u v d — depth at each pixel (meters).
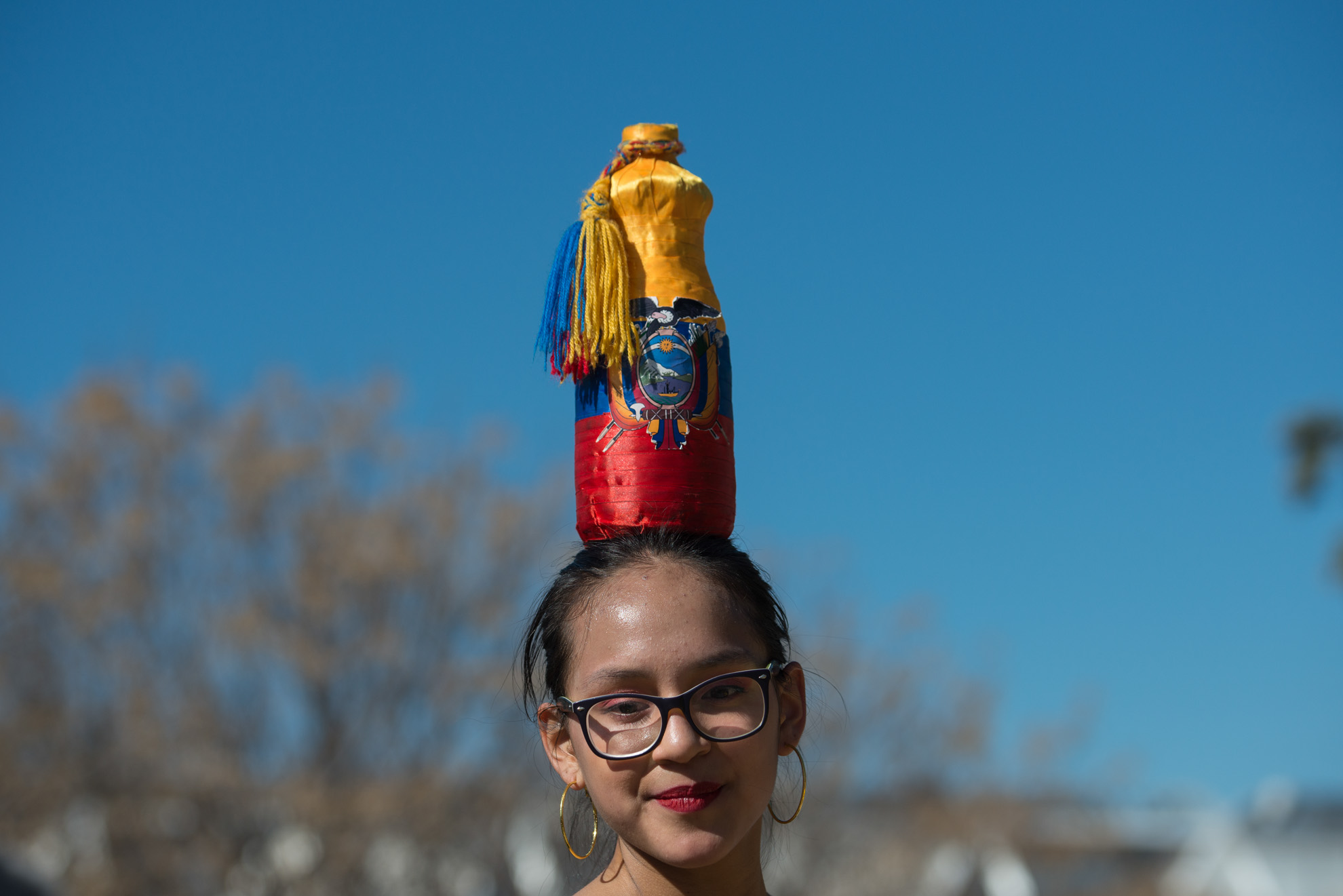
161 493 18.45
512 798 18.42
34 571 17.27
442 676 18.86
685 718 2.53
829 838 21.91
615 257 2.82
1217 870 33.72
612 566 2.68
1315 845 34.09
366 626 18.69
